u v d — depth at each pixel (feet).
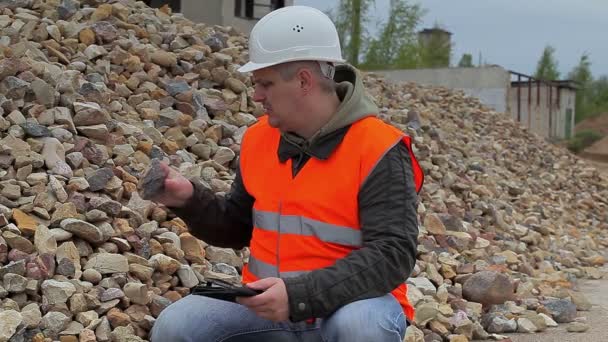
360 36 86.07
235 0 44.34
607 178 41.65
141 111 18.94
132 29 22.62
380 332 7.80
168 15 26.17
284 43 8.31
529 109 70.95
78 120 16.39
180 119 19.15
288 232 8.48
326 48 8.41
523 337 15.37
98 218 13.39
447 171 25.81
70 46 20.11
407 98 36.37
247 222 9.52
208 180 17.15
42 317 11.12
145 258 13.38
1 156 14.21
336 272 7.84
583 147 93.04
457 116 38.22
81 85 17.78
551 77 135.03
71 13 21.85
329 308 7.81
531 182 33.14
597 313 17.62
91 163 15.42
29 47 18.51
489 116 41.39
